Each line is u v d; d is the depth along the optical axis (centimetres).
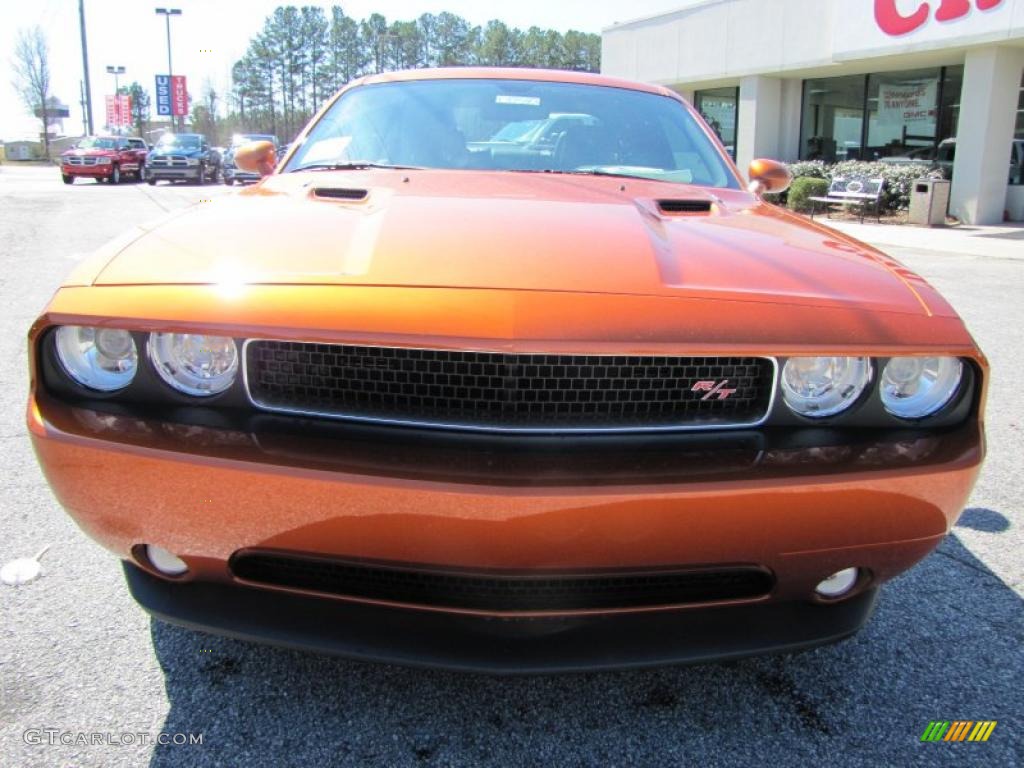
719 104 2250
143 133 7694
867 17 1639
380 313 158
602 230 195
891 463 161
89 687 201
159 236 194
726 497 154
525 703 200
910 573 270
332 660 213
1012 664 220
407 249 176
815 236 219
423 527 153
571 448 158
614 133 305
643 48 2266
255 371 165
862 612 186
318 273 169
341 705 197
